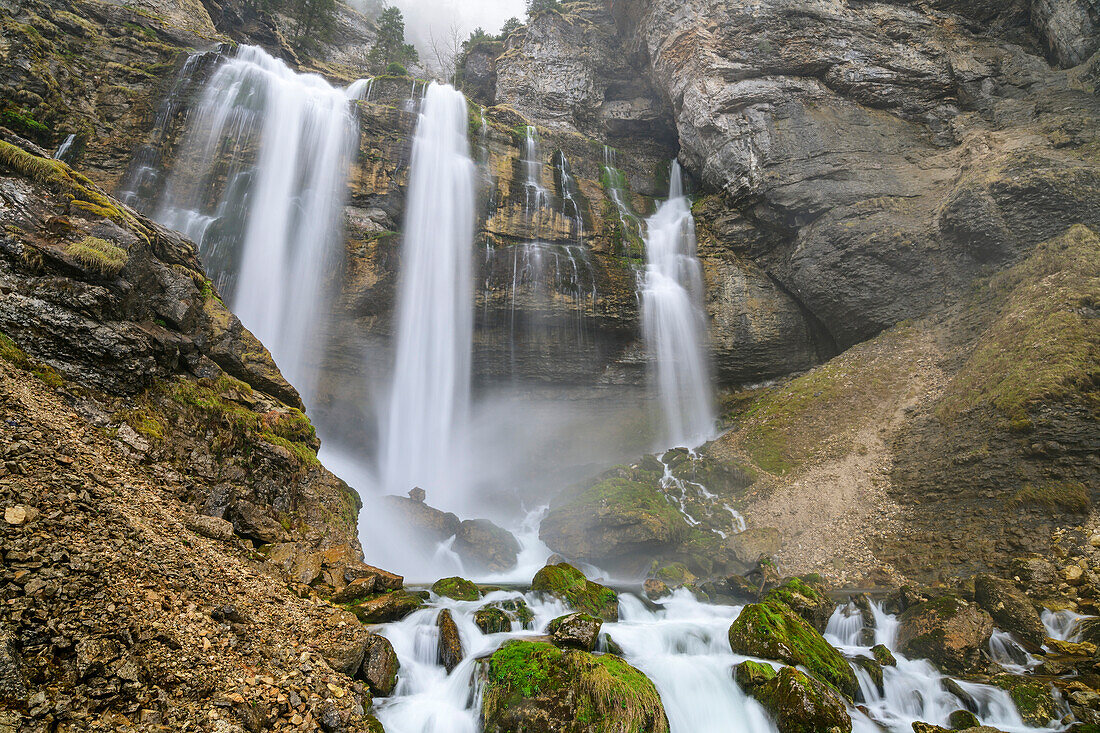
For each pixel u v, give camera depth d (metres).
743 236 29.48
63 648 4.36
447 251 26.61
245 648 5.65
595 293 26.55
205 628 5.57
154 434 8.45
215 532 7.68
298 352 23.45
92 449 7.19
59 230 8.59
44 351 7.75
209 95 23.77
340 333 23.94
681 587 13.07
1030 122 25.03
